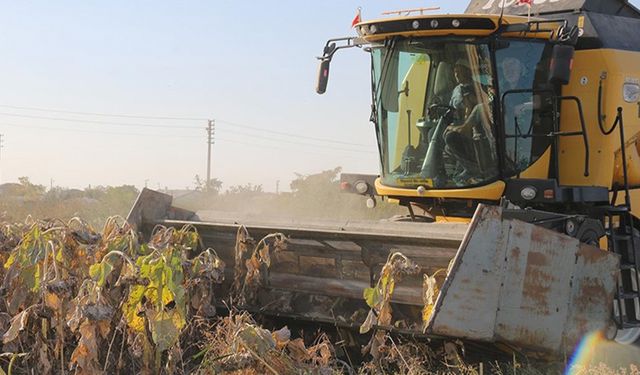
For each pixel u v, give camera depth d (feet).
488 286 19.19
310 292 21.74
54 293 15.83
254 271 21.91
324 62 27.17
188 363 18.07
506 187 25.13
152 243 19.67
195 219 25.52
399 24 25.45
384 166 27.48
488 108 25.17
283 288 22.12
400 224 22.41
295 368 16.22
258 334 15.53
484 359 20.74
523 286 19.94
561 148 26.89
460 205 26.78
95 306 15.15
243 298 22.22
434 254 19.95
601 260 21.98
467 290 18.89
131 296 15.89
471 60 25.07
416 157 26.55
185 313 17.01
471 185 25.54
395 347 18.83
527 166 25.76
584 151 26.55
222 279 19.24
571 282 21.15
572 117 26.76
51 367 16.93
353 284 21.17
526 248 19.97
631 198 27.68
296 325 22.25
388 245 20.57
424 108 26.21
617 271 22.49
